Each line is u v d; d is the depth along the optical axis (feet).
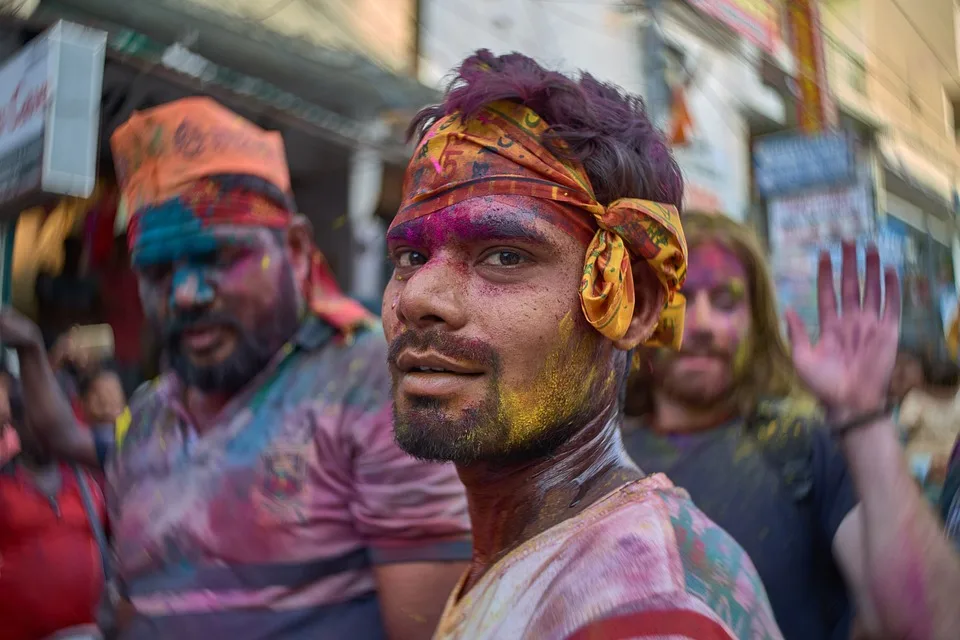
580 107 2.37
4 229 8.38
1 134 6.09
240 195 4.52
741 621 2.02
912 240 27.12
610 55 15.99
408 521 4.09
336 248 11.88
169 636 4.28
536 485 2.43
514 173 2.30
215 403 4.67
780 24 20.29
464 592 2.71
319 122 10.78
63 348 8.82
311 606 4.24
